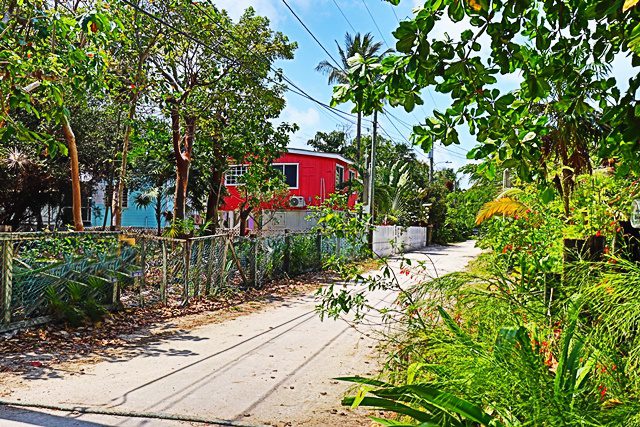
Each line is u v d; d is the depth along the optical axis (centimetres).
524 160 379
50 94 611
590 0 315
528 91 352
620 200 539
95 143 2131
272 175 1745
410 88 336
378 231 2281
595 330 247
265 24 1530
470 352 245
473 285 336
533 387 212
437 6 296
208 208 1745
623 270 331
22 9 687
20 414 460
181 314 964
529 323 290
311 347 738
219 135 1634
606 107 356
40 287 766
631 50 295
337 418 465
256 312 1023
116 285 904
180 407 488
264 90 1532
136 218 2983
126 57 1266
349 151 3847
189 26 1338
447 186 4428
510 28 306
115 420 453
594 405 217
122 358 664
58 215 2216
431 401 213
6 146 1766
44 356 652
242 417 466
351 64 359
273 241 1468
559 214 593
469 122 369
